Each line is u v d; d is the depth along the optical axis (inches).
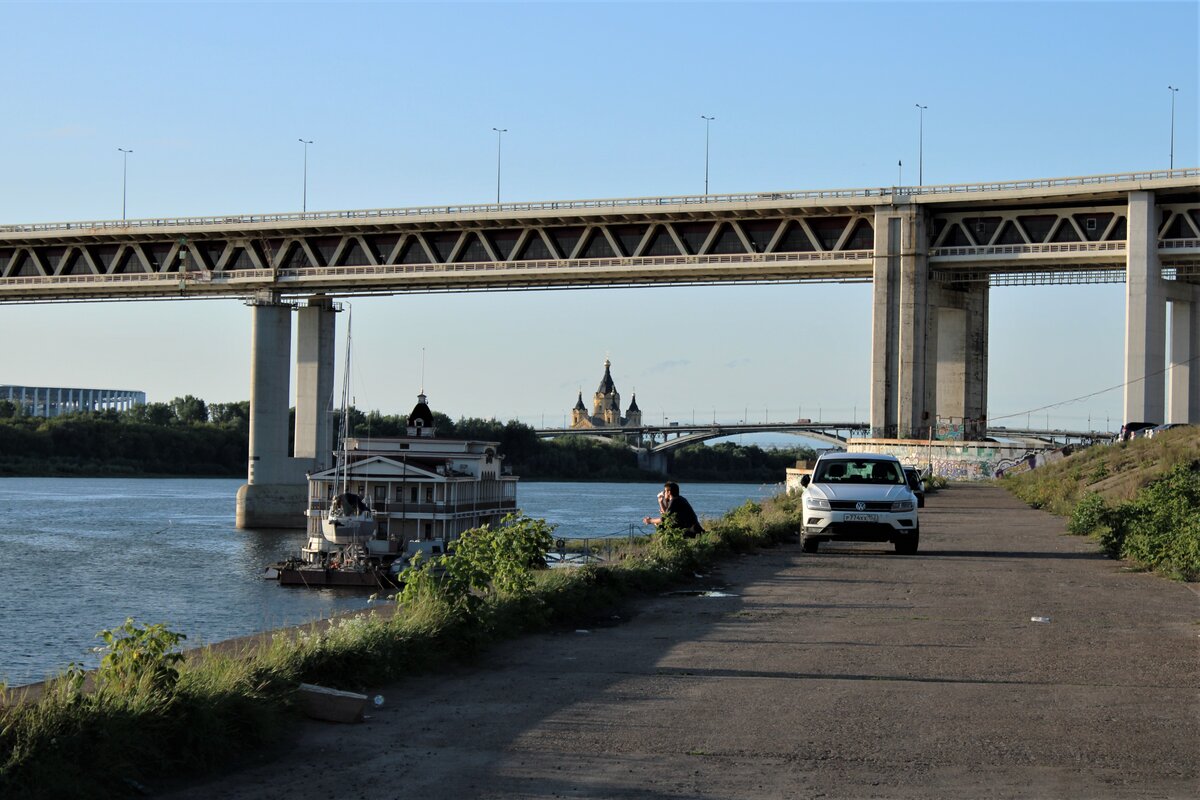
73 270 5177.2
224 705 408.5
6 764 337.7
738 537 1269.7
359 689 503.8
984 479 3806.6
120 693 394.3
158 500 6210.6
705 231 4338.1
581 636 666.8
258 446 4739.2
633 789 367.9
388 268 4628.4
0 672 1640.0
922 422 4018.2
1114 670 565.3
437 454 3555.6
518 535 762.8
